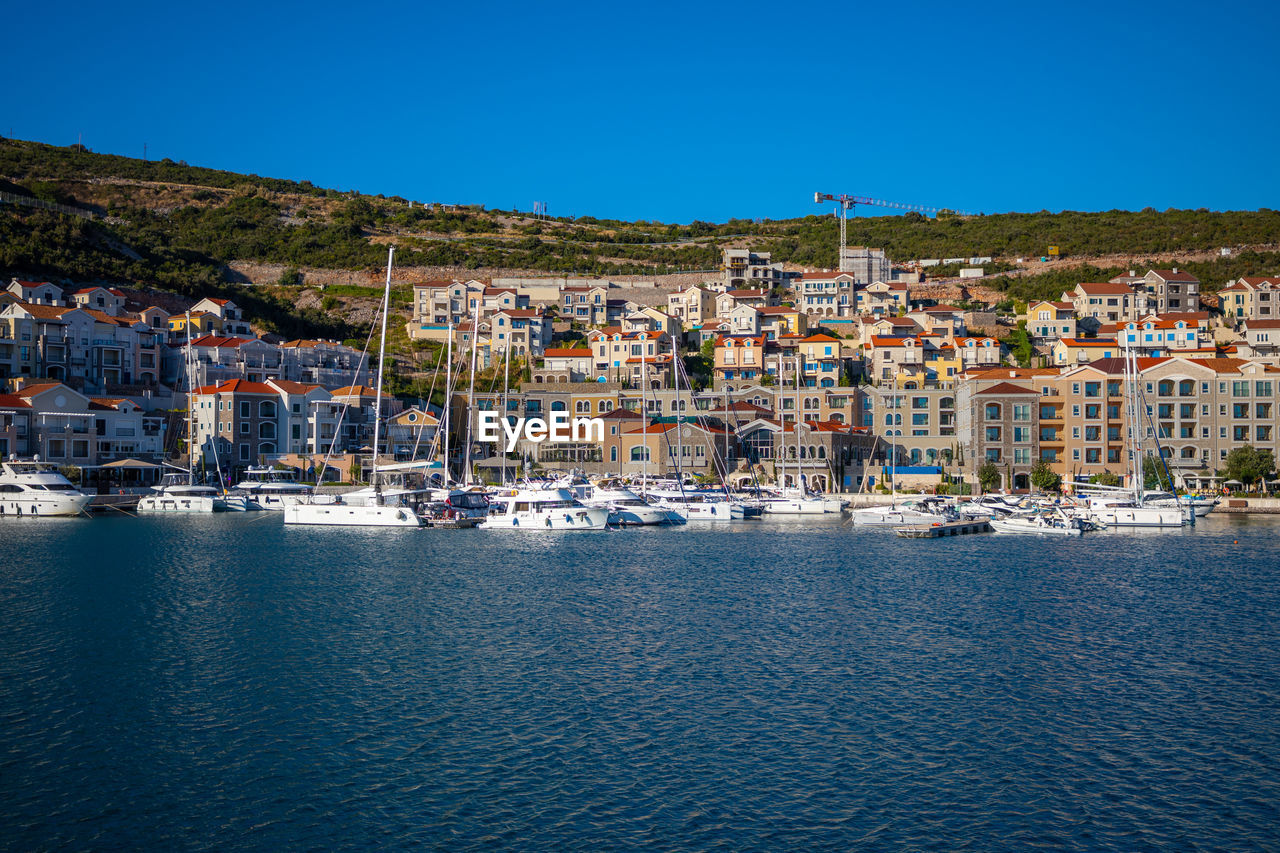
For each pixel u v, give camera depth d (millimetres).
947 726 41906
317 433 174000
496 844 31422
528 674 49312
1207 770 37219
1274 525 125188
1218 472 152750
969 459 166125
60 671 49594
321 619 62031
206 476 160250
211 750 39062
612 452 172500
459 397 187750
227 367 183250
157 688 46844
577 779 36219
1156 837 32000
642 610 65250
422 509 120188
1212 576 81062
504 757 38281
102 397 162750
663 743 39812
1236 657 53250
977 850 31141
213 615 63156
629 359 196750
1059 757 38469
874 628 60250
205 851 31125
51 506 130875
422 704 44531
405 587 73812
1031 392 162250
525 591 72250
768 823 32812
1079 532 114312
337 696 45688
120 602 67312
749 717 42906
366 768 37281
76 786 35750
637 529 119000
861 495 149875
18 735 40594
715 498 137375
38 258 198500
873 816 33375
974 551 97812
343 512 118375
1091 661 52438
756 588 74062
